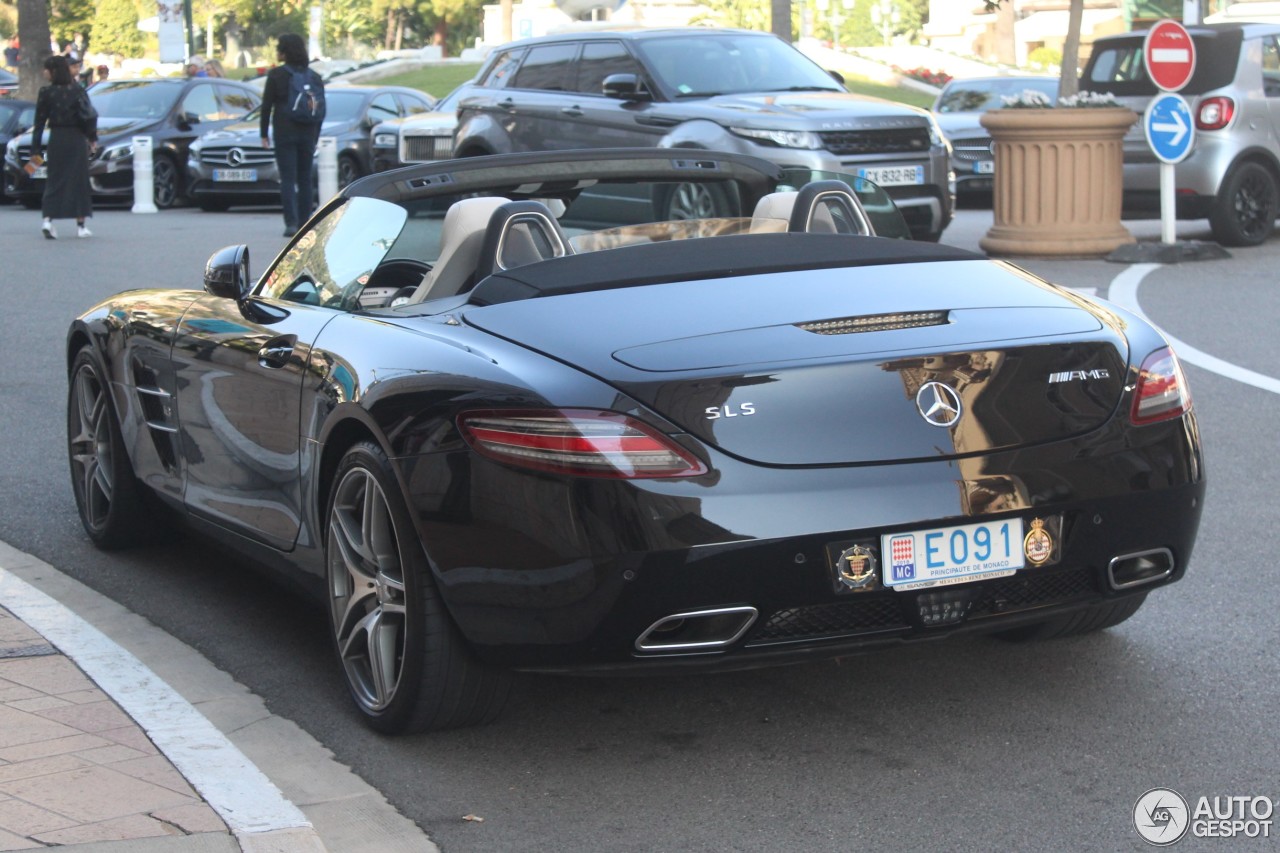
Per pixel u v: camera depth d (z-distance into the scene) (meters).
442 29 87.81
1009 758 3.94
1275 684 4.40
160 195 23.05
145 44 90.06
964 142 20.12
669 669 3.66
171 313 5.49
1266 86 14.85
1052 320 4.08
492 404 3.70
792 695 4.41
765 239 4.63
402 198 4.96
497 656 3.75
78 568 5.86
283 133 17.62
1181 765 3.88
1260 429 7.69
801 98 12.96
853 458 3.66
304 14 93.81
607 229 5.22
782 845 3.49
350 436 4.23
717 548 3.54
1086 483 3.85
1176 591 5.28
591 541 3.55
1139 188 14.94
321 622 5.21
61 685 4.39
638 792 3.79
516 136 14.38
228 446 4.96
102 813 3.47
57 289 13.20
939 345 3.84
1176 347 9.75
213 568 5.86
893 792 3.76
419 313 4.38
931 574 3.70
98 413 6.02
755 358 3.73
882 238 4.73
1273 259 13.84
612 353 3.77
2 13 84.62
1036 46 70.19
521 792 3.80
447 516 3.74
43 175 22.98
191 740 3.99
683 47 13.68
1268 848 3.43
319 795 3.79
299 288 5.09
